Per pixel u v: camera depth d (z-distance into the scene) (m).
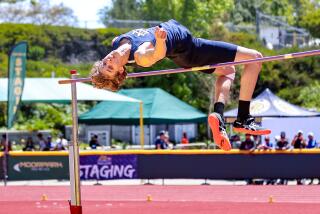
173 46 8.05
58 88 29.86
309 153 24.53
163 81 50.47
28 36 59.38
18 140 40.69
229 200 20.67
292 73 53.66
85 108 50.16
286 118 28.45
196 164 25.36
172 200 20.94
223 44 8.56
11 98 25.86
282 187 24.02
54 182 28.14
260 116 28.11
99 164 25.86
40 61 57.69
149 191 23.61
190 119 33.66
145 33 8.08
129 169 25.83
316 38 60.62
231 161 25.11
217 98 8.77
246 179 25.11
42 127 45.44
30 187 25.64
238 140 29.36
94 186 25.69
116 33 60.72
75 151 9.80
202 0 55.16
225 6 61.88
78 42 60.06
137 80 50.81
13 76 25.81
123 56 7.87
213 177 25.23
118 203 20.30
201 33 52.72
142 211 18.14
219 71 8.84
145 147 35.75
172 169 25.58
